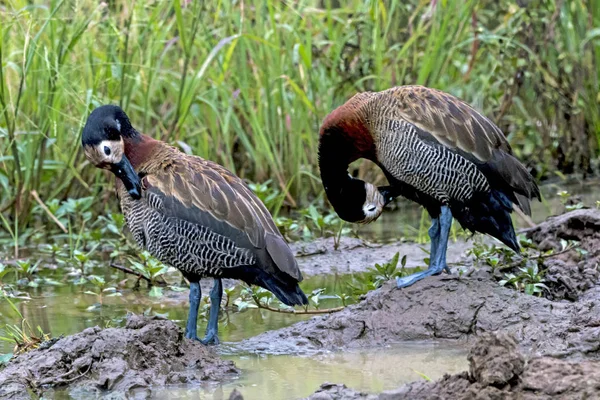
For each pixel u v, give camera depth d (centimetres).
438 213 1195
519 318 1065
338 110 1188
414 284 1118
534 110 1919
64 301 1262
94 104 1559
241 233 1041
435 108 1148
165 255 1066
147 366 970
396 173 1173
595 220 1306
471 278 1121
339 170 1202
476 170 1145
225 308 1222
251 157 1786
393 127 1155
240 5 1655
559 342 1016
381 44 1720
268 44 1582
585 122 1944
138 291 1310
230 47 1584
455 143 1138
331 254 1460
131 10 1571
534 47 1845
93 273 1397
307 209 1591
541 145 1927
